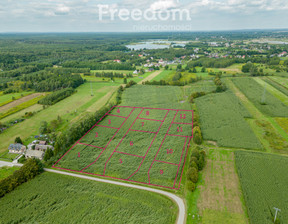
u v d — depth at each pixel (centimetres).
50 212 5431
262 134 8888
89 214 5316
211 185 6150
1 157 7769
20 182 6412
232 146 8038
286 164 6856
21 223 5144
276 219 4856
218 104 12225
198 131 8788
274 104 11938
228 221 5003
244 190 5847
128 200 5709
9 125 10156
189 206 5459
